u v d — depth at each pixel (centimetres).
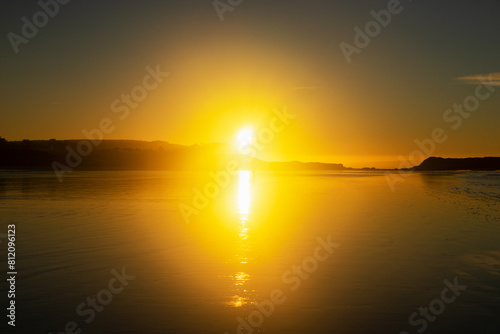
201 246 1667
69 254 1530
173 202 3344
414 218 2456
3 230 2014
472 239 1812
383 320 924
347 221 2336
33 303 1030
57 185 5469
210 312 970
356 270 1319
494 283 1182
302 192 4600
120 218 2420
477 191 4878
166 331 867
